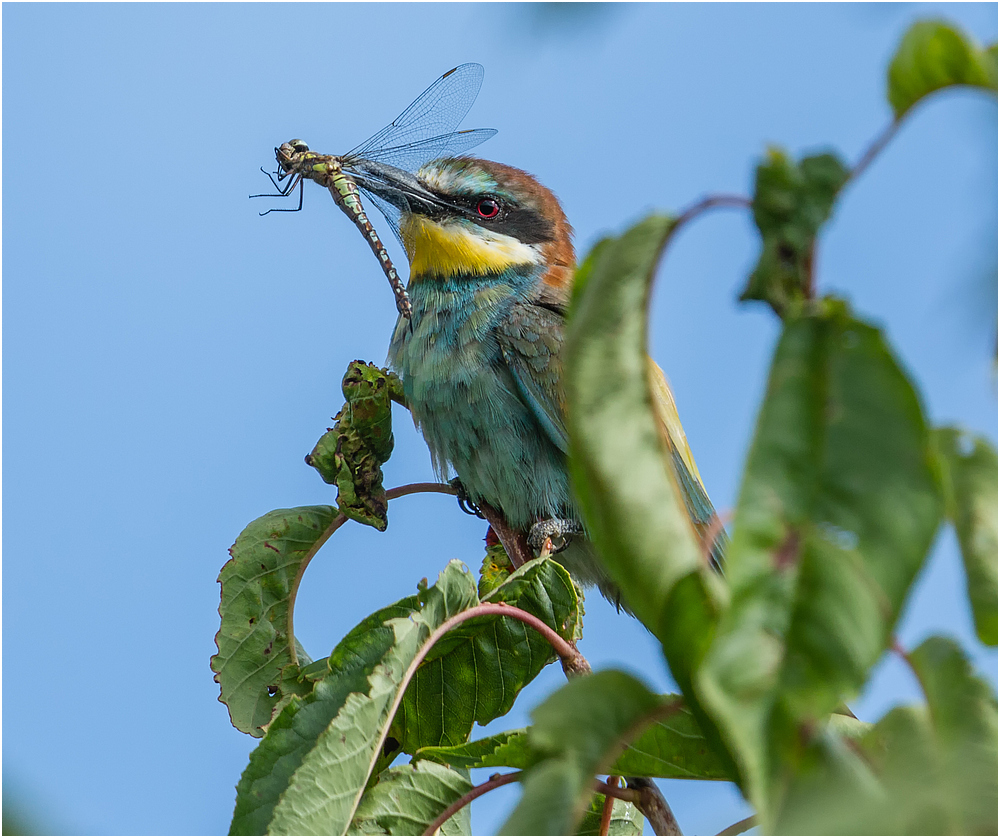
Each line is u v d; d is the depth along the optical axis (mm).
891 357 2291
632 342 2553
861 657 2113
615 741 2906
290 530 6609
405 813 4480
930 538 2180
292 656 6410
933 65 2498
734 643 2139
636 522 2461
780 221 2463
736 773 2598
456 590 4984
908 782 2500
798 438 2271
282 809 4273
